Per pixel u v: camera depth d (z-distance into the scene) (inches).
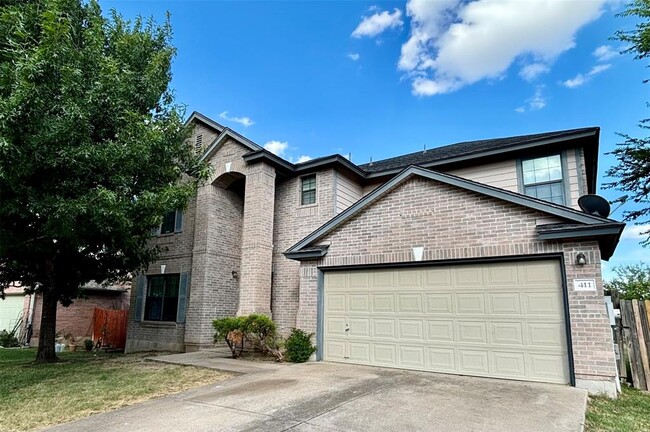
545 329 280.1
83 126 300.5
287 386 265.4
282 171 529.7
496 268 305.3
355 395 240.5
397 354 334.0
